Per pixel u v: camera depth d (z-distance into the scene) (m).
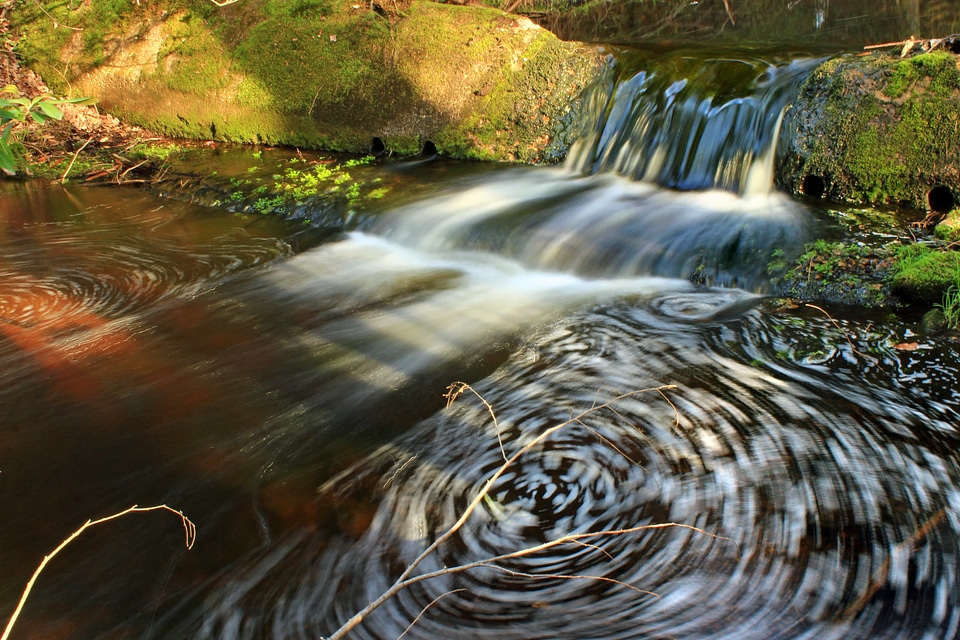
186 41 10.31
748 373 4.39
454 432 4.10
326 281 6.30
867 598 2.88
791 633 2.76
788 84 6.69
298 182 8.37
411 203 7.43
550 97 8.19
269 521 3.53
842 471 3.54
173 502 3.69
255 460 3.98
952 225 5.56
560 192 7.30
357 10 9.22
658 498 3.49
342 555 3.31
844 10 8.45
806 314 4.99
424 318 5.51
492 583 3.12
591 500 3.53
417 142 8.95
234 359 5.03
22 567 3.34
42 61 11.21
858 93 6.30
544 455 3.85
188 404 4.52
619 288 5.73
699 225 6.14
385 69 8.97
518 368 4.69
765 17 8.95
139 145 10.37
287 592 3.13
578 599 3.00
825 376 4.32
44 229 7.84
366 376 4.74
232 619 3.02
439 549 3.32
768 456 3.68
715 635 2.78
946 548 3.08
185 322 5.61
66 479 3.89
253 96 9.91
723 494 3.46
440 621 2.95
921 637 2.72
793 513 3.31
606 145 7.70
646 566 3.13
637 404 4.18
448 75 8.63
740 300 5.30
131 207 8.50
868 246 5.47
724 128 6.84
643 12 9.48
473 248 6.66
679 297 5.45
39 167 9.87
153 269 6.67
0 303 6.02
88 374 4.91
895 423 3.86
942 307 4.84
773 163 6.65
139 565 3.32
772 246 5.63
